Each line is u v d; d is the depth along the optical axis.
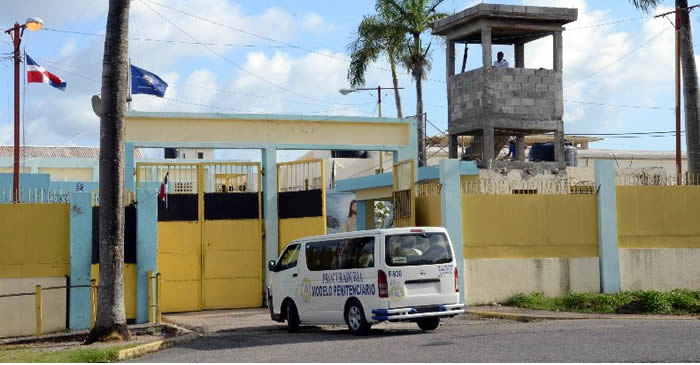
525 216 21.78
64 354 13.68
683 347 11.62
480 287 21.23
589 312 19.28
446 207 20.91
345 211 45.59
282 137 24.20
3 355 14.13
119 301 16.50
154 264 20.17
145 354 14.27
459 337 14.02
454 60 30.38
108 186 16.44
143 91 26.36
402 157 25.11
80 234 19.14
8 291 18.81
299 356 12.41
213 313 22.09
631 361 10.49
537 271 21.67
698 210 22.95
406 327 17.30
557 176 27.92
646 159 46.72
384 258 15.20
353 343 13.84
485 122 27.86
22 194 23.75
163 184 22.98
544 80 28.45
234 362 12.07
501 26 28.19
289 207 23.66
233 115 23.75
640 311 19.22
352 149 24.72
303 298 16.98
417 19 38.94
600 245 22.14
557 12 28.22
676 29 27.53
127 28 16.67
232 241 23.53
